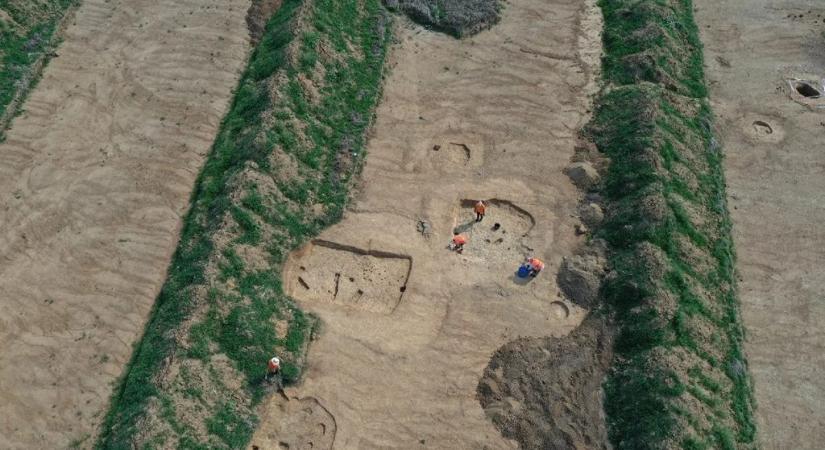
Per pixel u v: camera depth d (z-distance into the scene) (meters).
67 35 34.84
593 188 29.02
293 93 31.00
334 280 26.11
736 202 28.98
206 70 33.53
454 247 26.95
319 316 24.83
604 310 25.09
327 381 23.23
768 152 30.83
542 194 28.83
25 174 28.88
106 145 30.16
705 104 32.47
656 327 23.98
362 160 29.83
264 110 30.12
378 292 25.78
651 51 33.75
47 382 23.00
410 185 29.06
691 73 34.09
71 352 23.73
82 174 28.98
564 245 27.05
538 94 33.00
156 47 34.50
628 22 35.97
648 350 23.53
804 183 29.58
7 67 32.44
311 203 28.02
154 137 30.58
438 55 34.72
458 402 22.91
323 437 22.11
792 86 33.62
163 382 22.20
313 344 24.08
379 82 32.94
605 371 23.72
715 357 23.88
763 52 35.28
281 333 24.12
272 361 22.89
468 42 35.50
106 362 23.55
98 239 26.88
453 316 24.92
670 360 23.05
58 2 36.00
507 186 29.08
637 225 26.72
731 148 31.05
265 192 27.50
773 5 37.62
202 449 21.27
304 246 26.88
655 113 30.52
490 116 31.98
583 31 36.22
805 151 30.80
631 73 33.25
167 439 21.12
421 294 25.48
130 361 23.61
